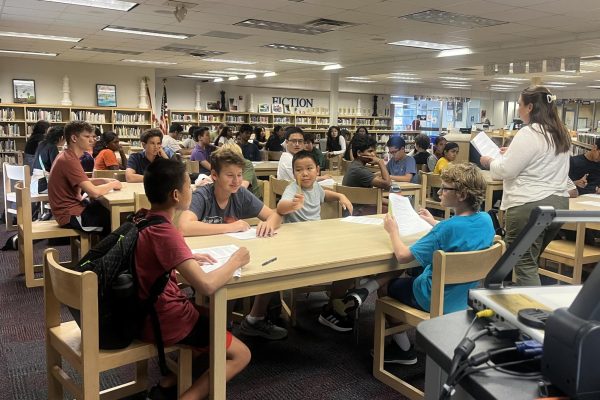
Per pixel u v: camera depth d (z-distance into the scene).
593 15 5.86
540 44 7.53
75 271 1.64
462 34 7.28
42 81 11.56
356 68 11.32
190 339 1.80
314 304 3.40
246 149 7.78
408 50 9.09
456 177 2.06
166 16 6.53
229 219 2.65
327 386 2.34
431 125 19.19
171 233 1.70
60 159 3.63
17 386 2.27
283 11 6.12
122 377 2.38
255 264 1.93
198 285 1.69
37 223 3.87
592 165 4.62
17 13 6.48
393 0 5.46
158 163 1.78
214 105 15.39
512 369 0.89
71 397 2.14
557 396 0.78
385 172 4.46
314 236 2.45
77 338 1.82
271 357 2.63
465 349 0.89
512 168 2.74
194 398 1.84
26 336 2.81
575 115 17.88
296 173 3.03
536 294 1.03
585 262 3.25
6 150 11.29
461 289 2.09
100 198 3.67
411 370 2.51
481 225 2.07
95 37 8.26
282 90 16.30
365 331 2.97
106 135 6.49
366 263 2.14
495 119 20.69
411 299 2.23
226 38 8.15
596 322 0.71
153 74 12.77
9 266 4.15
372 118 17.59
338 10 6.00
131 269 1.68
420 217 2.63
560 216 0.95
